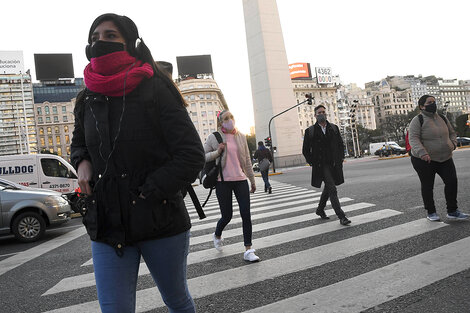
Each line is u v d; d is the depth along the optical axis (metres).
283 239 5.00
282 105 47.69
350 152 83.81
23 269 4.82
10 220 7.31
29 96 99.19
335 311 2.56
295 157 47.12
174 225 1.52
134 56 1.62
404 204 6.77
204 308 2.83
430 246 3.92
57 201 7.81
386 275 3.18
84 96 1.62
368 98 147.25
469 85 193.00
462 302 2.52
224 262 4.12
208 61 96.06
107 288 1.41
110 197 1.43
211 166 4.22
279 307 2.71
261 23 47.62
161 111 1.52
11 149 97.12
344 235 4.85
